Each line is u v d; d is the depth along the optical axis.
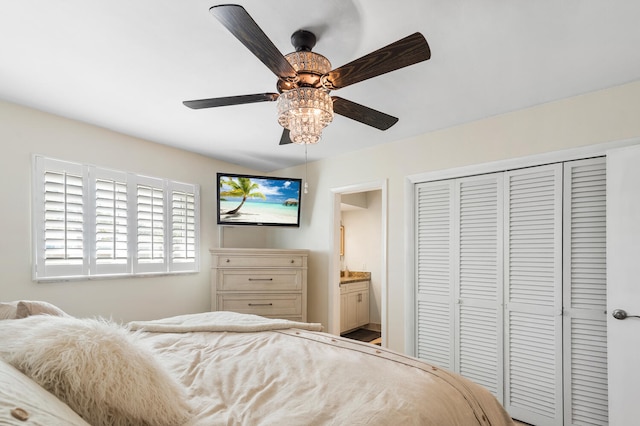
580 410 2.39
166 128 3.17
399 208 3.47
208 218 4.17
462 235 3.07
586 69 2.11
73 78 2.24
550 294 2.57
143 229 3.46
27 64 2.07
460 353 3.02
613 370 2.17
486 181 2.95
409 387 1.25
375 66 1.56
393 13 1.60
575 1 1.51
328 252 4.17
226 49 1.90
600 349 2.35
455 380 1.41
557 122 2.56
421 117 2.90
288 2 1.53
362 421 1.01
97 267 3.06
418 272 3.34
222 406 1.12
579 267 2.46
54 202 2.81
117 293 3.21
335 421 1.02
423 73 2.15
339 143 3.64
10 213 2.58
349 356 1.59
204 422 1.00
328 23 1.68
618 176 2.22
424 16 1.62
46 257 2.75
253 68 2.11
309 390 1.24
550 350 2.54
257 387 1.26
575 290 2.47
